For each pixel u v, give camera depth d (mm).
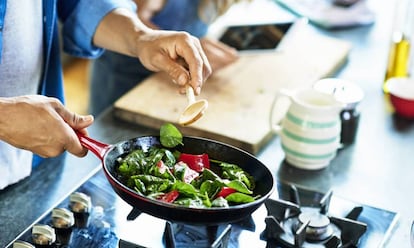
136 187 966
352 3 2254
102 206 1154
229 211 901
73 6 1393
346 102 1426
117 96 1974
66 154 1353
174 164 1040
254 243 1071
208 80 1700
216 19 1933
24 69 1271
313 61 1848
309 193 1227
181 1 1849
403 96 1570
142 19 1781
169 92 1623
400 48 1685
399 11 1688
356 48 2012
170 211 904
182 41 1151
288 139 1345
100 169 1264
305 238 1071
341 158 1411
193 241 1058
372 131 1537
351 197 1263
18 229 1119
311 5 2250
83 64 3332
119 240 1035
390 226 1137
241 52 1880
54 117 1006
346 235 1074
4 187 1226
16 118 994
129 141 1057
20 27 1231
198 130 1456
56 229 1079
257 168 1039
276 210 1129
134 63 1909
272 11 2223
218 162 1074
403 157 1430
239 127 1463
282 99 1609
